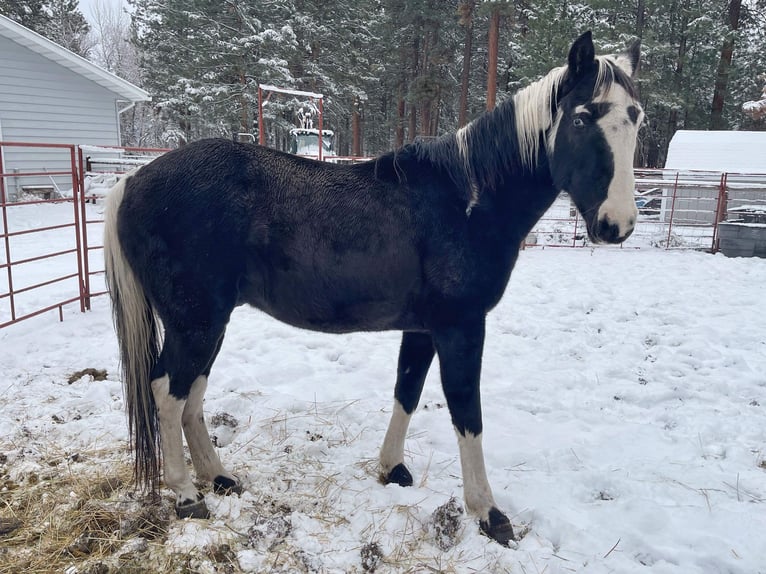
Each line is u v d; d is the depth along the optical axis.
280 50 19.86
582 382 4.38
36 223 11.33
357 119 28.45
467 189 2.39
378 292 2.40
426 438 3.37
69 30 32.56
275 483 2.76
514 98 2.47
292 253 2.36
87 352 4.55
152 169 2.43
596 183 2.16
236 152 2.44
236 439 3.24
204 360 2.44
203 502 2.52
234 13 20.03
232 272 2.39
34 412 3.42
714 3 22.27
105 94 15.49
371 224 2.34
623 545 2.39
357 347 5.12
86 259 5.71
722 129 23.08
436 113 25.17
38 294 6.39
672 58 22.27
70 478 2.69
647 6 20.30
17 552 2.23
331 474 2.87
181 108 23.25
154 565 2.15
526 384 4.30
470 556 2.28
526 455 3.18
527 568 2.21
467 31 21.47
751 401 4.03
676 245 11.62
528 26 19.50
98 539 2.28
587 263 9.84
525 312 6.51
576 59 2.19
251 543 2.29
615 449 3.29
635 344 5.30
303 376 4.39
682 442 3.40
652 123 25.34
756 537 2.41
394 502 2.63
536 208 2.49
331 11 22.30
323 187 2.39
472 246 2.35
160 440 2.52
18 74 13.45
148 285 2.40
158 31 26.06
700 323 6.06
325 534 2.39
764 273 8.88
